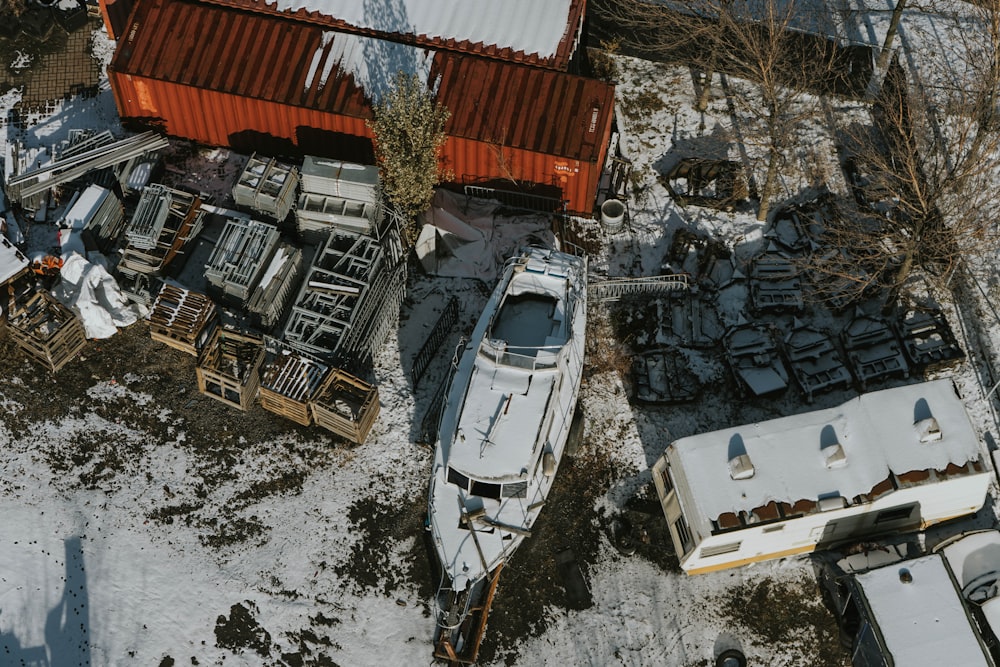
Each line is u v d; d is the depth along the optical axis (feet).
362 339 103.91
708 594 95.35
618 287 110.93
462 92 113.39
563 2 119.14
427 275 113.19
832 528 91.66
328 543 96.89
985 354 108.47
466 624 92.73
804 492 89.40
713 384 106.11
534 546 97.45
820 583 95.55
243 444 101.50
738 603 94.89
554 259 104.32
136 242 106.93
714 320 110.01
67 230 108.17
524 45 116.26
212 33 116.37
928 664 83.25
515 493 92.43
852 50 126.62
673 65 129.49
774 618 94.27
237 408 103.35
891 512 91.86
